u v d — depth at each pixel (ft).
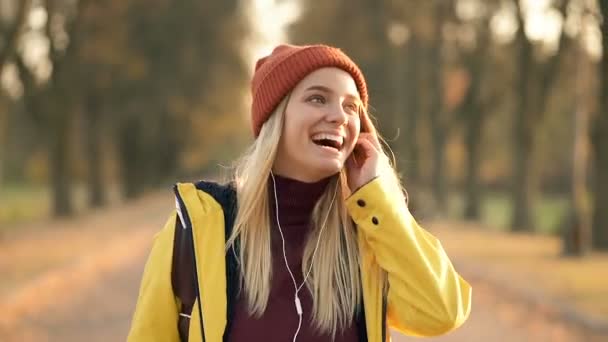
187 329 9.36
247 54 190.29
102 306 46.88
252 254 9.29
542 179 253.85
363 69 130.41
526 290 50.80
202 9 181.27
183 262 9.29
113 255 73.61
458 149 204.33
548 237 101.45
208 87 184.75
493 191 277.44
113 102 164.55
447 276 9.52
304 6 145.38
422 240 9.62
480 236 97.50
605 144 79.10
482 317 43.45
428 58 138.31
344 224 9.68
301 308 9.22
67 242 82.17
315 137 9.43
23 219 136.77
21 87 112.06
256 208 9.38
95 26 120.16
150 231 101.45
